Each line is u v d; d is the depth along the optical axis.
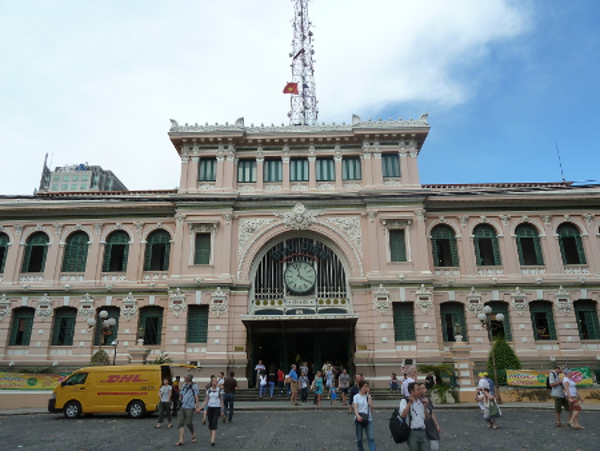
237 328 31.52
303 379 26.88
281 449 13.98
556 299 32.72
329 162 35.09
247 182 34.75
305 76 43.75
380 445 14.58
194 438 15.23
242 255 32.78
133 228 34.81
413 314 31.53
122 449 14.06
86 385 21.55
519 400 25.52
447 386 25.48
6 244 35.00
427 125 34.38
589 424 18.11
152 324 33.22
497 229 34.22
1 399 24.91
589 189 34.25
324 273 33.19
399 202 33.16
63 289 33.44
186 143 34.88
